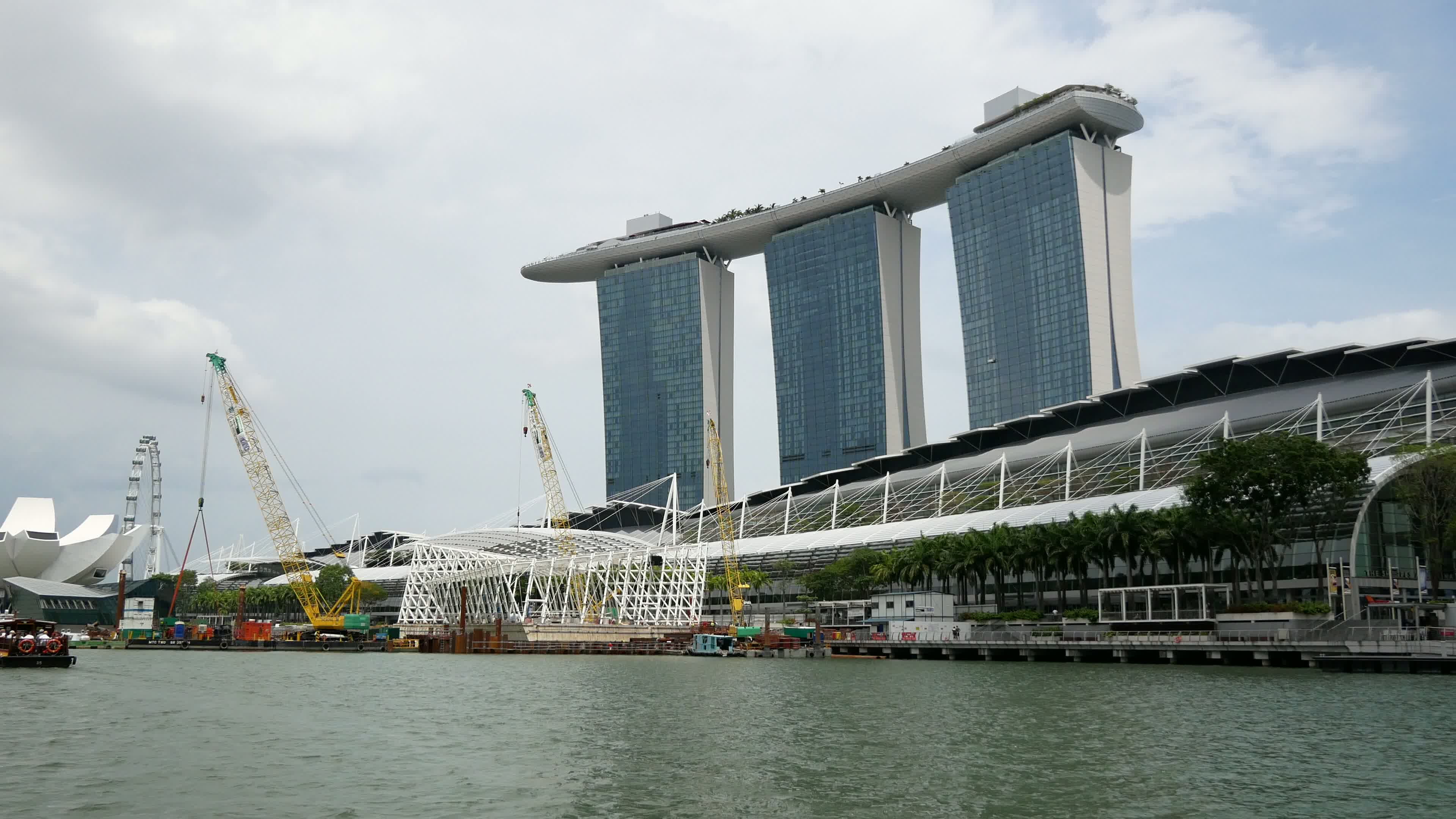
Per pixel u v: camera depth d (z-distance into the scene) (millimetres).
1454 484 131625
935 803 51125
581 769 60281
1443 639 117812
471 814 49281
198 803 51156
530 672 144125
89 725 78625
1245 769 57875
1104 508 179625
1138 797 51938
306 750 67312
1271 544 139500
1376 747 63781
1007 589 184375
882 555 196875
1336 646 114500
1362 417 181250
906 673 127562
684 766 60906
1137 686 100438
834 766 60531
